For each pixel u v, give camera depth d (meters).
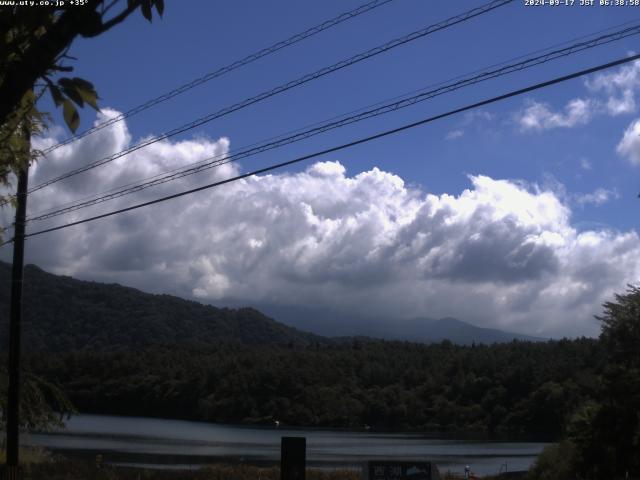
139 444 75.31
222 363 140.25
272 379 133.50
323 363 142.88
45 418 28.83
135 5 4.39
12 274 23.53
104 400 134.62
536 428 110.06
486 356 132.62
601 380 37.94
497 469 56.81
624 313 37.50
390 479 14.99
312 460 59.16
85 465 30.39
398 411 127.00
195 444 77.44
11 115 6.18
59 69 4.50
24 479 23.84
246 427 118.62
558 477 37.38
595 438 36.56
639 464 35.25
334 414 128.62
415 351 154.38
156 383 135.75
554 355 120.31
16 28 4.64
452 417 123.19
